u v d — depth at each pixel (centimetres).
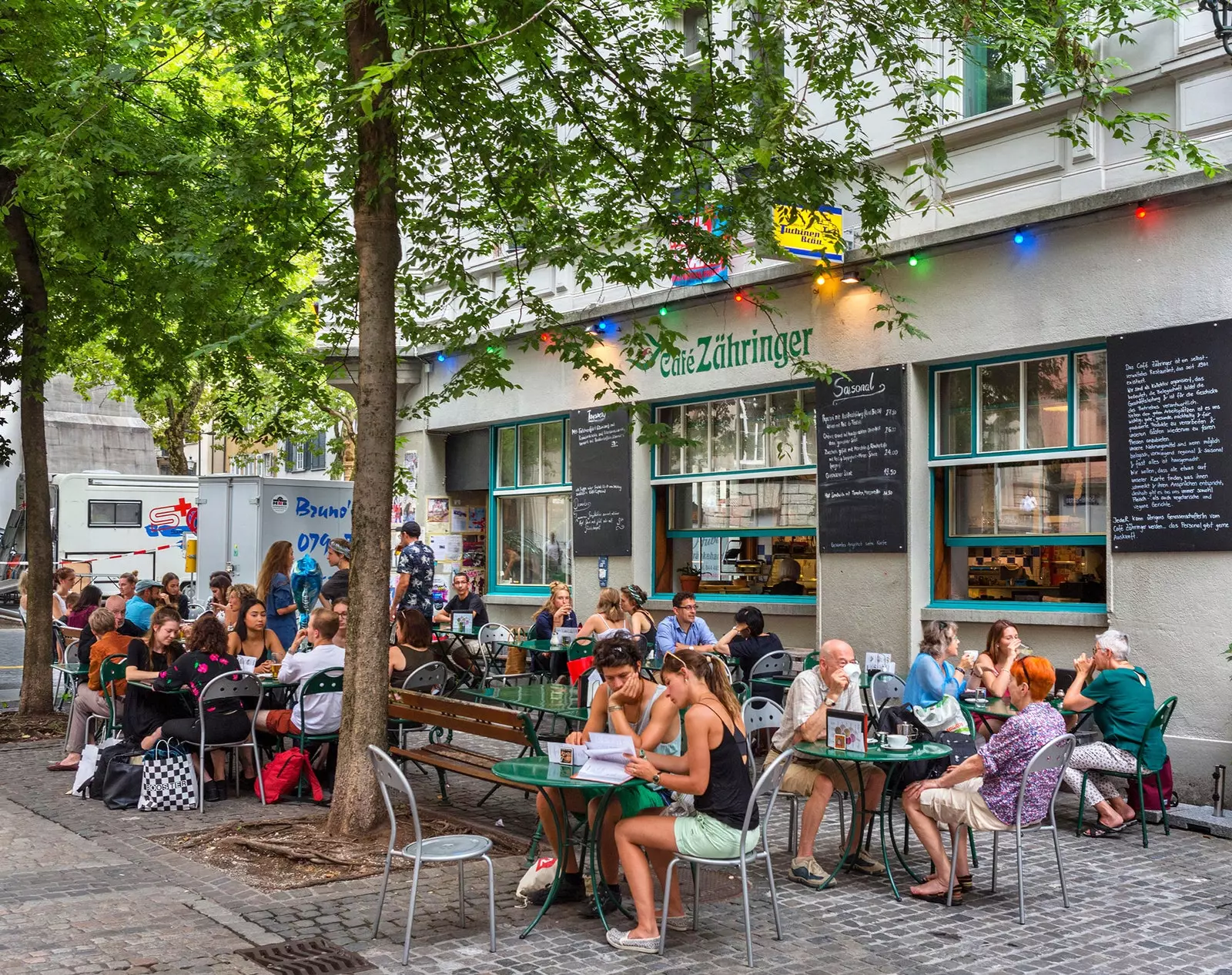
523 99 1041
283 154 1127
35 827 836
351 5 811
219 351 1301
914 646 1129
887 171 1170
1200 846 809
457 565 1802
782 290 1259
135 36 1050
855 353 1188
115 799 905
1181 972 554
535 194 1068
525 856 748
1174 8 881
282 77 1135
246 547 1809
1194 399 924
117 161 1216
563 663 1316
